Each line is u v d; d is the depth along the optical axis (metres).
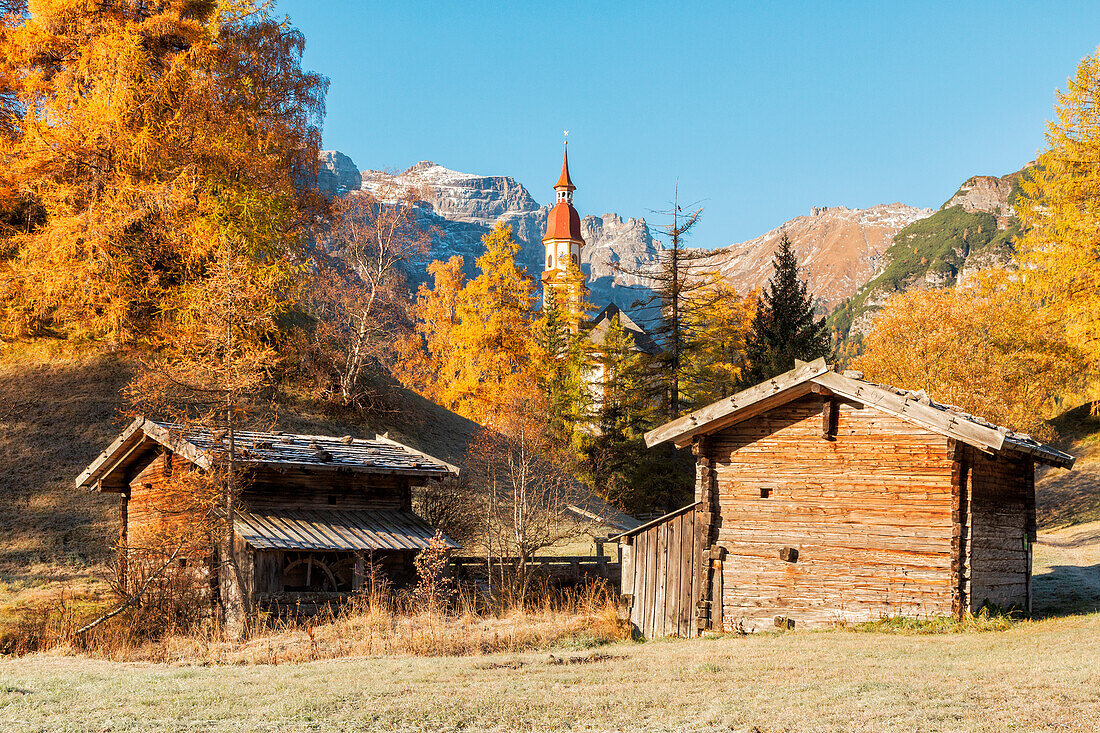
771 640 15.71
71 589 23.19
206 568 21.59
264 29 46.94
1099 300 41.88
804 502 17.95
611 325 60.00
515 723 8.70
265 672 12.65
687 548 18.91
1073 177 42.22
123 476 25.67
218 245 38.59
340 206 48.94
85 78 40.12
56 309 39.38
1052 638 13.65
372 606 19.83
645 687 10.56
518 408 46.28
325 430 39.44
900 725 8.13
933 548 16.72
